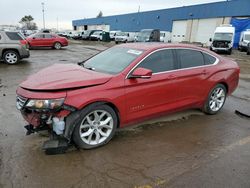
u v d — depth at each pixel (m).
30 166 3.25
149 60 4.32
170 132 4.54
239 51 30.02
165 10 47.28
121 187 2.93
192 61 5.04
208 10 38.75
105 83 3.73
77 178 3.06
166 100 4.57
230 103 6.64
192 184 3.04
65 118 3.45
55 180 3.00
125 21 60.00
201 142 4.20
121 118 3.99
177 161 3.55
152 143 4.07
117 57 4.46
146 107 4.27
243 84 9.32
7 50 11.72
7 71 9.98
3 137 4.02
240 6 34.00
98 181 3.02
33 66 11.47
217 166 3.46
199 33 40.91
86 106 3.55
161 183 3.03
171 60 4.66
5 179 2.97
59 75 3.81
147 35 28.47
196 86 5.03
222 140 4.31
